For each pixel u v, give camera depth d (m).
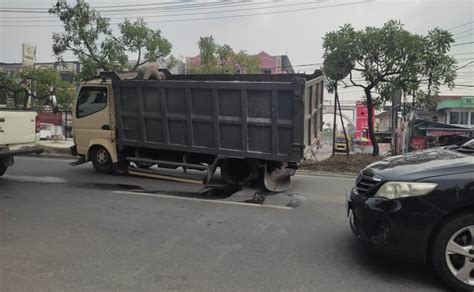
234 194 8.58
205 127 9.13
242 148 8.84
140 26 15.87
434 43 12.77
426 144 16.84
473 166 4.14
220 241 5.47
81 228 5.93
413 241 4.12
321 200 8.12
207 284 4.15
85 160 10.80
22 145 8.70
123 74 10.81
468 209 4.05
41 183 9.30
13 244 5.22
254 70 30.22
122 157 10.38
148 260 4.75
